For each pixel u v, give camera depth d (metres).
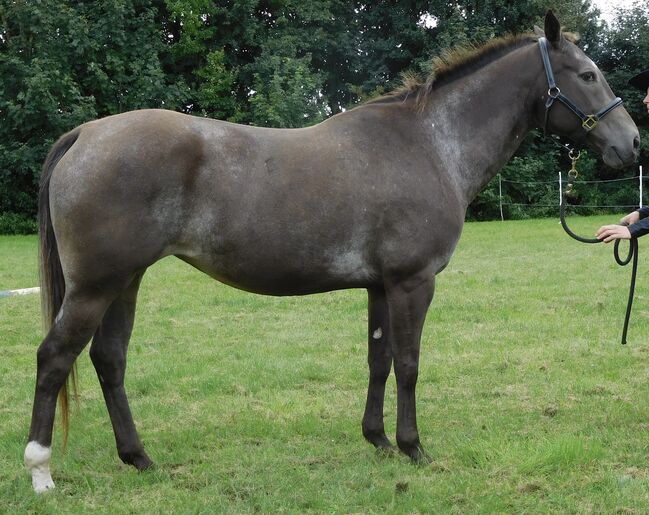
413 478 3.21
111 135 2.93
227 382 4.86
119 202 2.87
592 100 3.45
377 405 3.60
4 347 5.98
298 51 22.77
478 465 3.36
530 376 4.90
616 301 7.37
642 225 3.44
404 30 22.25
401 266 3.18
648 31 22.55
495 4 21.42
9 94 18.69
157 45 20.38
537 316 6.80
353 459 3.49
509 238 14.57
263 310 7.52
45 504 2.95
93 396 4.62
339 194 3.10
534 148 23.33
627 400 4.32
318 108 21.30
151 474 3.29
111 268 2.89
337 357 5.53
